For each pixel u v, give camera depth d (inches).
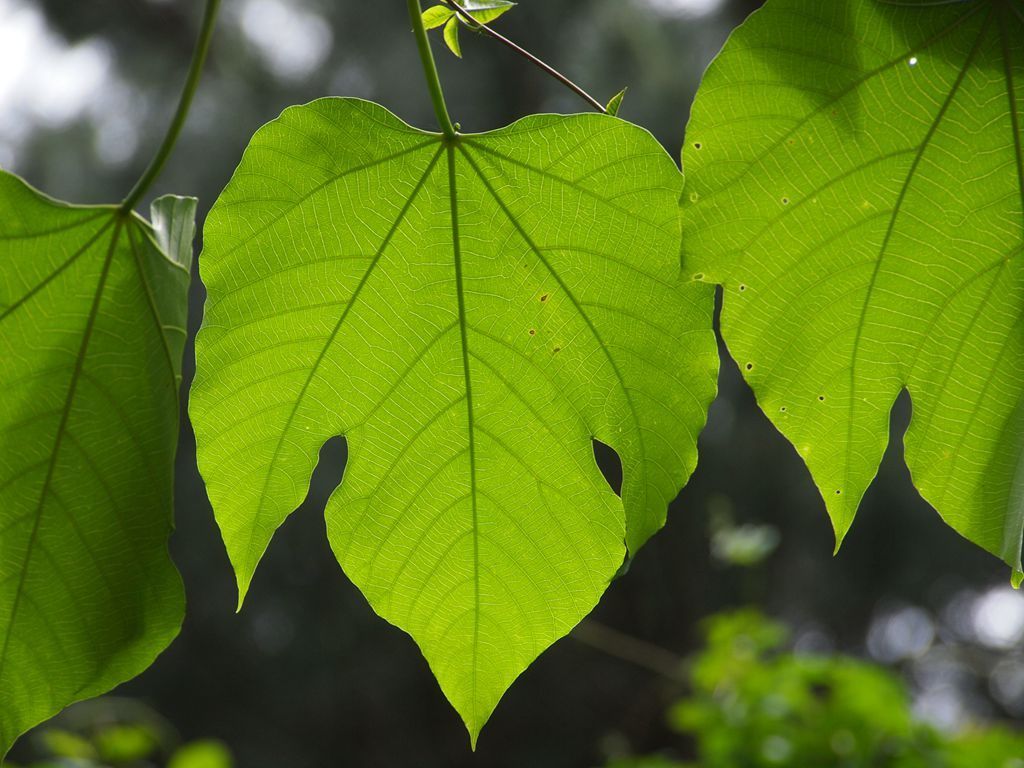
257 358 34.3
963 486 34.0
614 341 34.2
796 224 33.5
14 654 35.4
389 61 163.0
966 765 57.4
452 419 34.5
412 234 34.2
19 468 35.3
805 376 33.9
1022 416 33.9
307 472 34.6
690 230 33.5
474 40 155.4
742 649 72.1
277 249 34.1
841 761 59.7
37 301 35.1
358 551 34.7
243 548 34.6
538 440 34.5
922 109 33.2
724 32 158.7
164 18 169.5
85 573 35.4
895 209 33.4
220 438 34.4
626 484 34.4
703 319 33.9
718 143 33.3
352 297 34.3
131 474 35.4
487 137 33.9
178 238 35.8
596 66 159.9
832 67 33.1
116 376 35.4
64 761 60.9
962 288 33.6
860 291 33.7
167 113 178.4
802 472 176.7
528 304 34.2
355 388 34.5
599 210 33.9
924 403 33.9
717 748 63.2
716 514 83.8
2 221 34.9
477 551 34.7
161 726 189.6
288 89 175.2
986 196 33.4
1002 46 33.0
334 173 34.0
